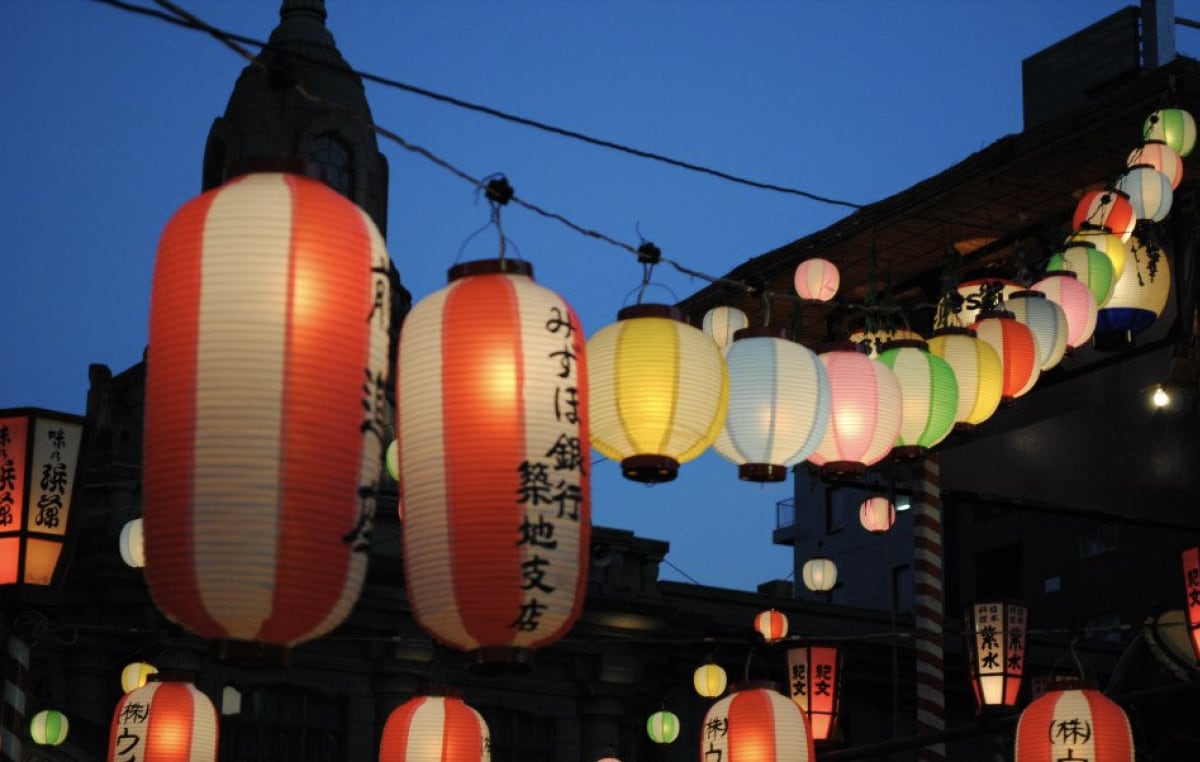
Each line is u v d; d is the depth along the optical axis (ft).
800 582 162.61
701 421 39.63
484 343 32.40
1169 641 75.10
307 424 28.37
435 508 31.86
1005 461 96.58
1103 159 70.79
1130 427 94.84
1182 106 66.08
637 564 102.32
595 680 99.35
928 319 83.30
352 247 29.66
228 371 28.32
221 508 27.86
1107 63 87.04
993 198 74.43
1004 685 74.23
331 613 28.66
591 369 39.81
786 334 44.55
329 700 92.27
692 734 103.09
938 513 79.92
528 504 31.60
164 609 28.35
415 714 61.87
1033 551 134.41
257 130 118.21
